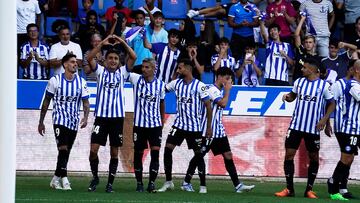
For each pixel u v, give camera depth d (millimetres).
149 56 52031
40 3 58031
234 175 42031
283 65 52875
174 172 48531
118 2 56531
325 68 47656
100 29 54812
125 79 40625
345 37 57562
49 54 51344
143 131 40656
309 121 40219
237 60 54250
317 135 40469
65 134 40938
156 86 40500
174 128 41125
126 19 55844
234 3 55938
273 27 53031
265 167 48781
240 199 38625
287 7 56531
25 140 48406
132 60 40469
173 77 49594
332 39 54062
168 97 48594
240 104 48844
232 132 48719
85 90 41312
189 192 41281
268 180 48625
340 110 40000
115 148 40125
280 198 39625
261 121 48875
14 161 21312
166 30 57781
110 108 39875
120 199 37156
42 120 41656
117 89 40156
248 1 56531
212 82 53031
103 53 51531
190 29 54750
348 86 39562
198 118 40844
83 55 53719
